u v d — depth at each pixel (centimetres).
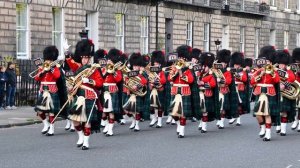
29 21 3372
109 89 1989
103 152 1611
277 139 1936
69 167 1385
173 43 4966
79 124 1681
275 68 1908
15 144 1748
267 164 1454
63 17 3647
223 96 2253
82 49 1644
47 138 1889
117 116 2039
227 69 2264
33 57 3394
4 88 2811
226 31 5825
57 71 1948
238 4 5938
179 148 1705
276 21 6812
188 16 5162
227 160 1505
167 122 2420
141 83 2127
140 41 4519
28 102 3045
